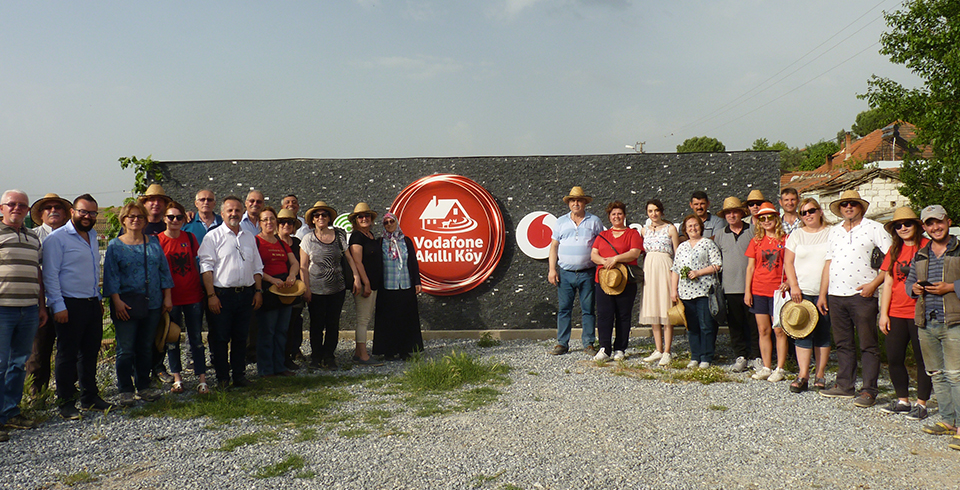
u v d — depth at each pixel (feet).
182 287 19.40
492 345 28.81
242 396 19.02
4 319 15.49
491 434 15.14
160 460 13.53
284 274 21.98
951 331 14.60
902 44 63.36
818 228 19.88
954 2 58.34
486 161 31.81
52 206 17.15
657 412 17.04
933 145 63.36
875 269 17.79
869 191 89.81
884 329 16.83
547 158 31.68
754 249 21.47
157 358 20.62
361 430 15.47
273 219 21.77
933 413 16.84
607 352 24.54
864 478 12.40
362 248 24.57
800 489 11.87
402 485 12.02
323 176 32.04
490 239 31.27
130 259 18.06
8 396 15.87
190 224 24.08
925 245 15.39
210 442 14.73
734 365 22.74
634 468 12.90
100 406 17.67
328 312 23.75
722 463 13.20
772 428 15.60
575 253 25.86
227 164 31.86
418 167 31.99
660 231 24.53
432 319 31.65
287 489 11.90
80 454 13.96
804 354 19.33
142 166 31.14
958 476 12.49
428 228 31.58
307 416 16.74
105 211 29.22
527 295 31.58
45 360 18.54
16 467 13.15
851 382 18.58
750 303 21.72
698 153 31.17
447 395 19.01
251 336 25.04
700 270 22.50
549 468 12.87
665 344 23.90
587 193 31.60
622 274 24.12
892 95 64.75
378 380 21.26
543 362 24.29
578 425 15.84
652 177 31.37
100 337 17.94
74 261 17.03
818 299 19.26
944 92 59.88
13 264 15.64
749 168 30.99
